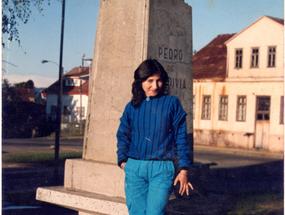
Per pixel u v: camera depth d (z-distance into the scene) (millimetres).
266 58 37094
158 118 4801
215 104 39812
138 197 4895
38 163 19938
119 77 6949
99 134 7129
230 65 39094
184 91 7207
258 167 22750
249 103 37844
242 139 37969
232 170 20406
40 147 31859
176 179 4711
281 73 36219
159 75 4836
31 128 39875
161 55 6867
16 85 26625
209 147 38062
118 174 6566
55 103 52406
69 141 40594
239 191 11758
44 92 52469
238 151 35094
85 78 55844
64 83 56625
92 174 6852
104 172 6719
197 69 42125
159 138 4805
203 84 40594
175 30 7062
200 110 40625
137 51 6730
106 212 6340
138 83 4910
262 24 37312
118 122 6922
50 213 8867
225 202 8148
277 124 36062
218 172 18609
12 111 35031
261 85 37250
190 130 7277
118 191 6555
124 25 6914
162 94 4918
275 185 14484
